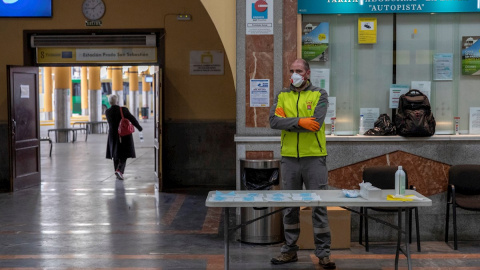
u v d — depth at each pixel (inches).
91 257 218.4
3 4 406.6
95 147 746.2
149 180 436.8
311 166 196.9
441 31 249.6
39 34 413.4
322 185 197.6
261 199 171.3
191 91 411.8
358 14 247.6
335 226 226.7
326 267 199.8
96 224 278.2
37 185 408.2
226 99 411.5
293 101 197.2
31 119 402.6
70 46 412.5
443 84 250.5
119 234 256.8
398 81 250.2
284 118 191.9
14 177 382.9
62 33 411.8
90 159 591.2
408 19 248.8
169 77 411.5
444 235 240.5
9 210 314.8
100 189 390.3
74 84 1722.4
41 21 410.9
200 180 413.7
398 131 240.1
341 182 238.5
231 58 246.2
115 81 1413.6
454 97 250.5
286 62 239.0
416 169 238.5
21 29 410.6
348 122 250.2
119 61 417.1
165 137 412.2
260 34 238.4
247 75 239.3
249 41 238.5
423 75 250.4
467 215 239.6
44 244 239.1
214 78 410.9
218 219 289.4
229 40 245.9
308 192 185.5
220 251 226.1
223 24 245.3
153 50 415.2
